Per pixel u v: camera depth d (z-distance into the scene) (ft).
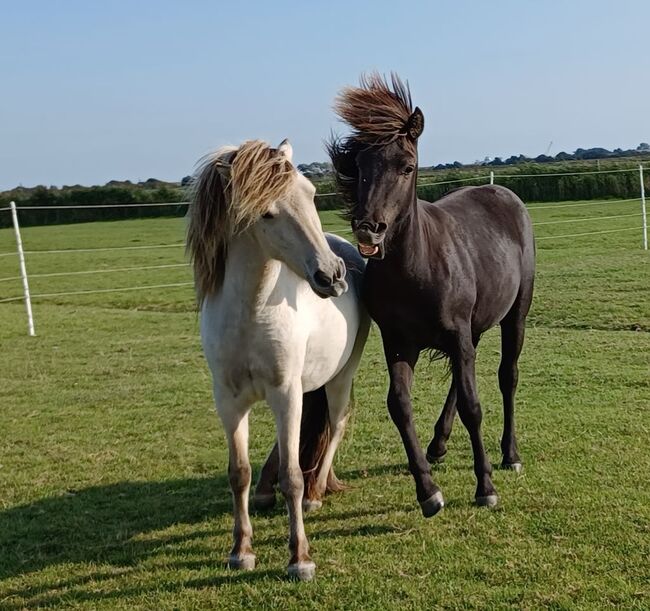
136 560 14.70
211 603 12.76
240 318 13.05
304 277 12.33
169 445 22.47
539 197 104.58
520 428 21.59
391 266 15.17
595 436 20.52
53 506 17.93
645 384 25.72
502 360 19.62
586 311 39.01
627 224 78.95
